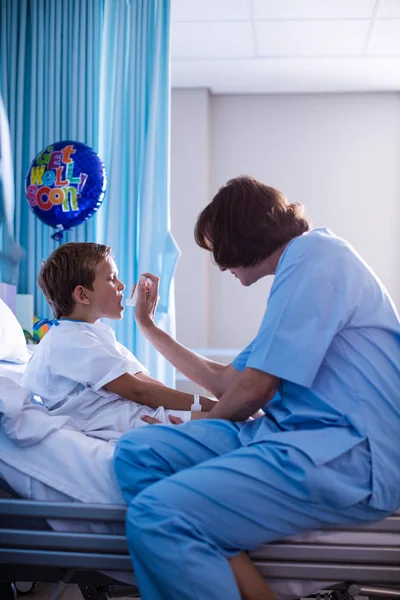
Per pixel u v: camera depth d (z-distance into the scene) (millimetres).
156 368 3012
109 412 1640
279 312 1361
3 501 1413
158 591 1253
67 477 1460
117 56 3078
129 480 1389
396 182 5035
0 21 3143
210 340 5141
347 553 1328
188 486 1272
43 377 1686
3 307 2092
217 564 1218
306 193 5090
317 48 4184
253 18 3787
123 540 1371
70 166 2727
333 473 1269
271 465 1280
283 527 1292
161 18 3074
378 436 1305
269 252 1488
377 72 4578
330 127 5074
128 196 3062
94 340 1686
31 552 1388
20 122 3107
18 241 3049
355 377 1346
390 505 1312
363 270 1407
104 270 1778
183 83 4852
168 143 3074
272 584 1342
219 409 1447
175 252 3018
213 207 1494
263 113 5102
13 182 3037
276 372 1348
